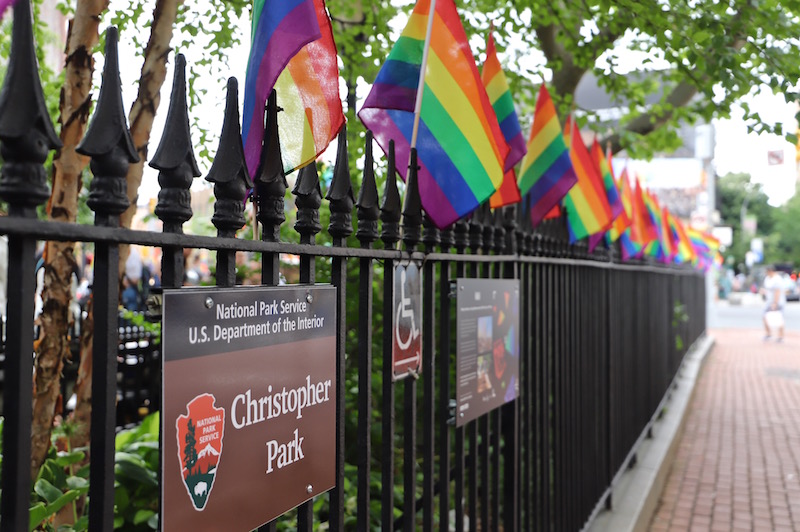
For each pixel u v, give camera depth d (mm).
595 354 5035
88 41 2615
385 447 2285
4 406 1171
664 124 6367
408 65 2557
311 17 1711
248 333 1615
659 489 6398
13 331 1169
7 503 1169
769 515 5887
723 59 3650
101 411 1314
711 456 7812
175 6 2875
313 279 1897
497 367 3145
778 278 21828
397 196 2314
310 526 1876
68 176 2617
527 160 3625
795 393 11953
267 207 1729
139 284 8711
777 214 83188
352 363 4418
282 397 1734
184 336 1438
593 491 4883
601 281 5352
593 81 7531
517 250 3471
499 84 3029
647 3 3865
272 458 1704
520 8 4695
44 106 1180
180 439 1434
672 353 11094
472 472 3004
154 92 2885
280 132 1944
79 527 2613
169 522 1414
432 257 2562
